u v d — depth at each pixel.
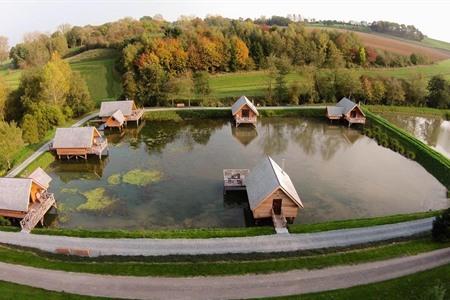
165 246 36.22
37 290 29.95
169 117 81.56
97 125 76.12
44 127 67.38
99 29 151.75
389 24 156.88
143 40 111.75
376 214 45.25
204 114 82.50
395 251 34.78
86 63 114.94
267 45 111.69
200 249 35.66
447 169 54.62
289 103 90.25
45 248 36.25
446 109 90.81
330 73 96.19
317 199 48.28
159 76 88.00
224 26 139.25
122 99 91.38
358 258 33.88
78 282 31.09
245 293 29.70
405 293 29.09
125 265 33.34
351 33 124.00
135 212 45.44
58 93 76.94
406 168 58.69
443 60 125.00
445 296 28.09
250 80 102.00
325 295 29.11
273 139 71.00
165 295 29.56
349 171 57.09
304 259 33.91
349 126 77.25
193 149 65.44
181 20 162.62
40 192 45.78
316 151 65.31
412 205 47.41
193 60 105.38
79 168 58.06
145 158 61.41
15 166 55.12
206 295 29.53
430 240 36.59
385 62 116.12
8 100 74.88
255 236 37.72
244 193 49.44
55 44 132.38
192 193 49.72
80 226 42.78
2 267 32.97
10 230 39.44
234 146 67.12
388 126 73.62
